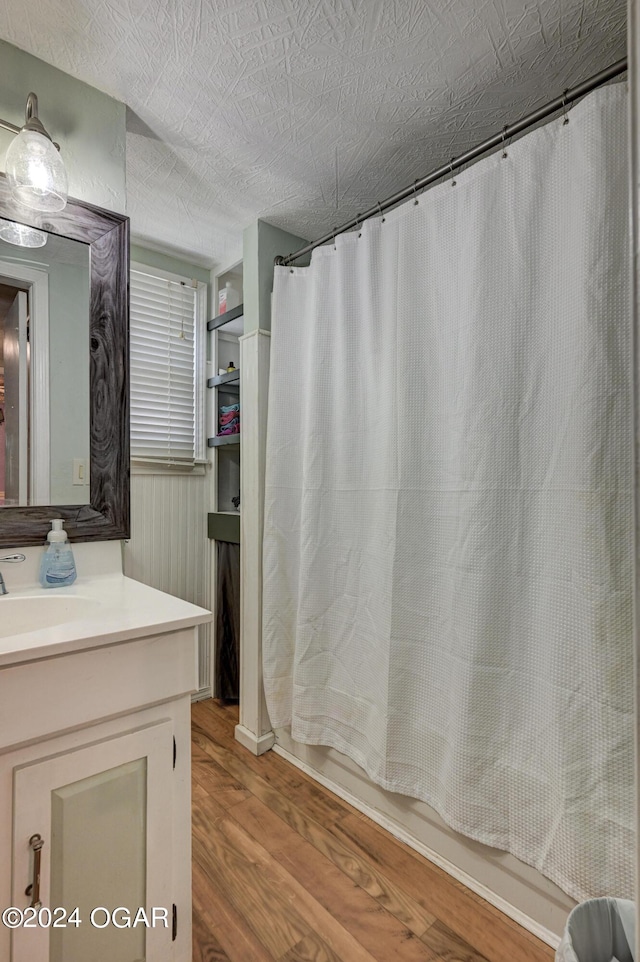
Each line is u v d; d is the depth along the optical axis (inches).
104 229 51.3
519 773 45.4
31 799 30.2
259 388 76.2
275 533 71.2
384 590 56.8
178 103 51.9
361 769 62.5
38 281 48.1
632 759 38.5
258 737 75.4
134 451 84.6
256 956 42.9
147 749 35.3
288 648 71.1
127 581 48.9
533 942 44.3
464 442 48.7
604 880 39.1
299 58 45.9
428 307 54.2
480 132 56.4
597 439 40.0
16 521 46.1
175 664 36.7
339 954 43.3
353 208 73.1
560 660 42.3
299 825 59.3
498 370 46.7
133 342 84.7
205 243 84.9
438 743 52.1
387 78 48.3
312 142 58.2
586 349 40.4
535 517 45.0
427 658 53.6
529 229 45.1
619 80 45.9
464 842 50.9
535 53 45.3
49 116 47.6
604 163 39.6
